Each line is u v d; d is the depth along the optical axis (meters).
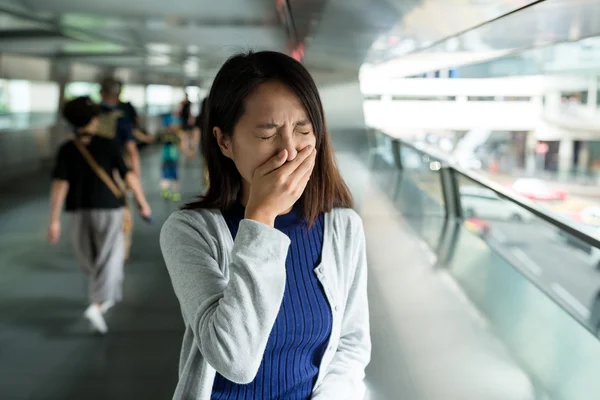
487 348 4.20
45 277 5.95
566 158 21.06
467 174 7.04
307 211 1.40
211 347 1.14
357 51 7.74
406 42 5.38
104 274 4.66
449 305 5.00
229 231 1.37
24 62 12.75
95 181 4.59
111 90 5.90
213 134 1.37
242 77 1.22
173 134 10.04
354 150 11.35
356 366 1.42
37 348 4.37
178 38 9.79
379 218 8.29
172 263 1.35
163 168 9.99
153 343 4.49
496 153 20.92
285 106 1.21
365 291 1.47
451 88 18.00
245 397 1.30
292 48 9.40
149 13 6.73
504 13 3.06
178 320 4.91
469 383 3.72
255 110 1.21
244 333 1.13
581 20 3.13
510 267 6.08
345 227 1.43
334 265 1.39
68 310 5.12
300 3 4.12
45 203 9.66
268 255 1.17
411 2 3.15
